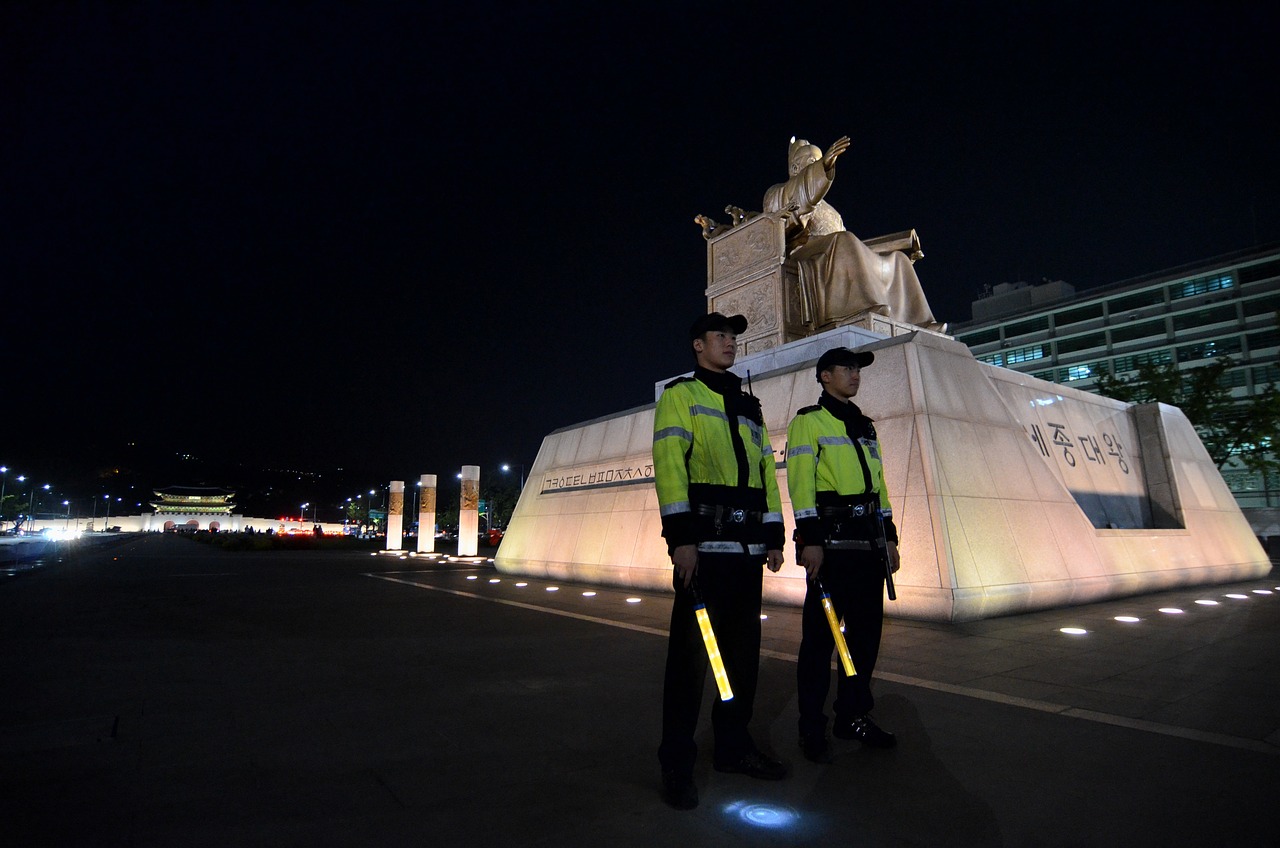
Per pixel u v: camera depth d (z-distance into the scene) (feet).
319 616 28.07
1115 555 31.55
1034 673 16.39
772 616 26.86
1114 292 189.16
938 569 24.61
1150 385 87.97
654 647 20.63
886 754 10.77
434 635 23.02
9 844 7.55
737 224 52.19
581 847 7.55
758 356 44.91
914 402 27.91
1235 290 169.27
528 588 40.29
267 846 7.55
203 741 11.41
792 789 9.34
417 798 8.98
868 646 11.52
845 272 45.96
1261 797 8.97
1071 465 37.78
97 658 18.86
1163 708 13.30
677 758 8.96
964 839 7.77
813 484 11.63
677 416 10.02
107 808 8.61
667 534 9.50
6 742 11.33
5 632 23.65
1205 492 43.83
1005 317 208.64
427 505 100.58
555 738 11.64
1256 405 81.61
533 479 54.34
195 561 75.72
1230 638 20.90
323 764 10.30
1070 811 8.54
